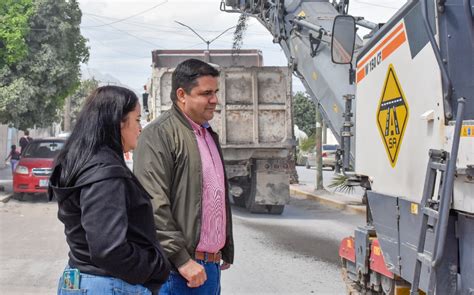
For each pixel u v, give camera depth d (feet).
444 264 13.64
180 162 13.12
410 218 15.53
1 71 59.82
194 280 12.62
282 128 49.37
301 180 98.07
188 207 13.11
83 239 9.86
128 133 10.41
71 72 63.26
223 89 48.52
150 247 10.11
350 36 22.89
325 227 46.24
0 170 107.45
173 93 13.61
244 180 54.39
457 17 13.71
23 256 33.47
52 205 56.44
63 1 62.23
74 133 10.16
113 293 9.77
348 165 23.75
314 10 32.37
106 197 9.53
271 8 37.32
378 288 20.52
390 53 17.39
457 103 13.53
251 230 44.29
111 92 10.29
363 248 21.16
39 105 62.03
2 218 48.26
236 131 49.03
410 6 15.78
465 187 12.88
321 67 29.66
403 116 16.30
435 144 14.11
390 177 17.38
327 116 29.32
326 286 27.81
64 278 9.97
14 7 59.67
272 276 29.66
